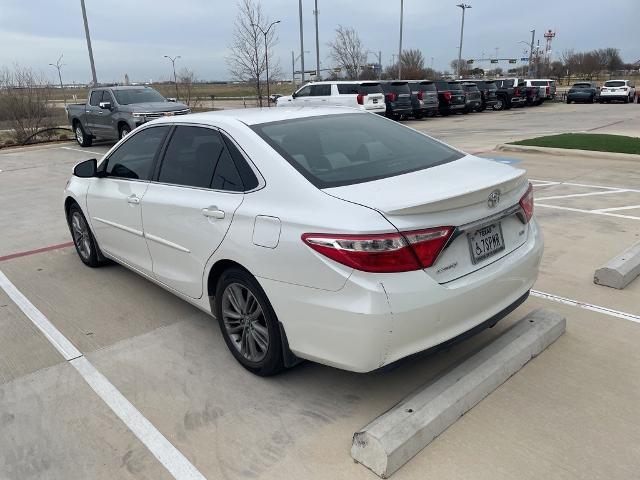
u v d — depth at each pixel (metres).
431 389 2.84
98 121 15.42
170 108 14.46
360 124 3.74
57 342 3.86
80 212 5.23
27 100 18.83
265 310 2.99
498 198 2.89
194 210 3.40
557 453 2.56
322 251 2.57
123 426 2.89
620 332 3.67
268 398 3.09
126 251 4.50
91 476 2.54
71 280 5.07
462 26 52.59
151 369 3.45
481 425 2.76
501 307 3.02
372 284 2.46
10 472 2.58
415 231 2.51
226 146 3.36
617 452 2.56
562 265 4.91
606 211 6.71
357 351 2.56
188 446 2.72
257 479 2.48
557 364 3.30
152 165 4.03
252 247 2.93
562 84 72.62
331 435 2.76
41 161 13.88
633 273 4.50
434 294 2.57
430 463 2.51
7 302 4.61
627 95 34.81
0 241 6.52
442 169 3.15
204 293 3.53
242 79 25.33
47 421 2.95
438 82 26.81
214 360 3.53
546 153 11.62
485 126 19.98
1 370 3.50
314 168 2.98
